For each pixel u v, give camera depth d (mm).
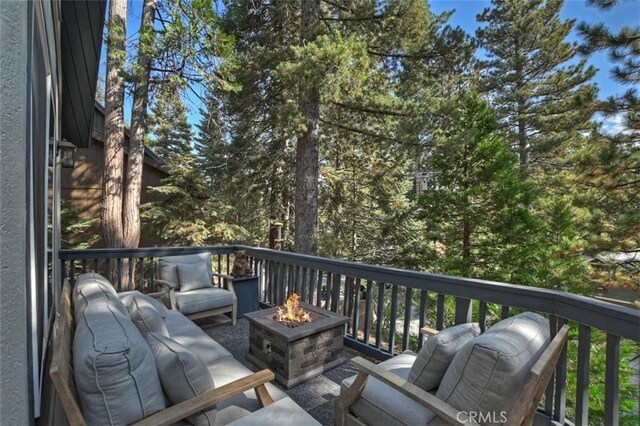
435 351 1618
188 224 8664
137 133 6832
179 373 1373
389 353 3045
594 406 3119
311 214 6750
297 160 6816
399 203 8641
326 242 6863
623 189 5941
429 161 6406
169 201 8977
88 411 1194
